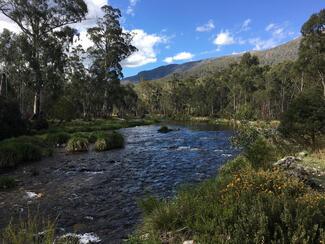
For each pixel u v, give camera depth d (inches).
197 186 327.0
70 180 527.8
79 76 2452.0
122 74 2554.1
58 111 1733.5
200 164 666.2
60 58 1689.2
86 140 914.1
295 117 620.7
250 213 212.2
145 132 1577.3
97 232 298.0
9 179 492.7
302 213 202.8
